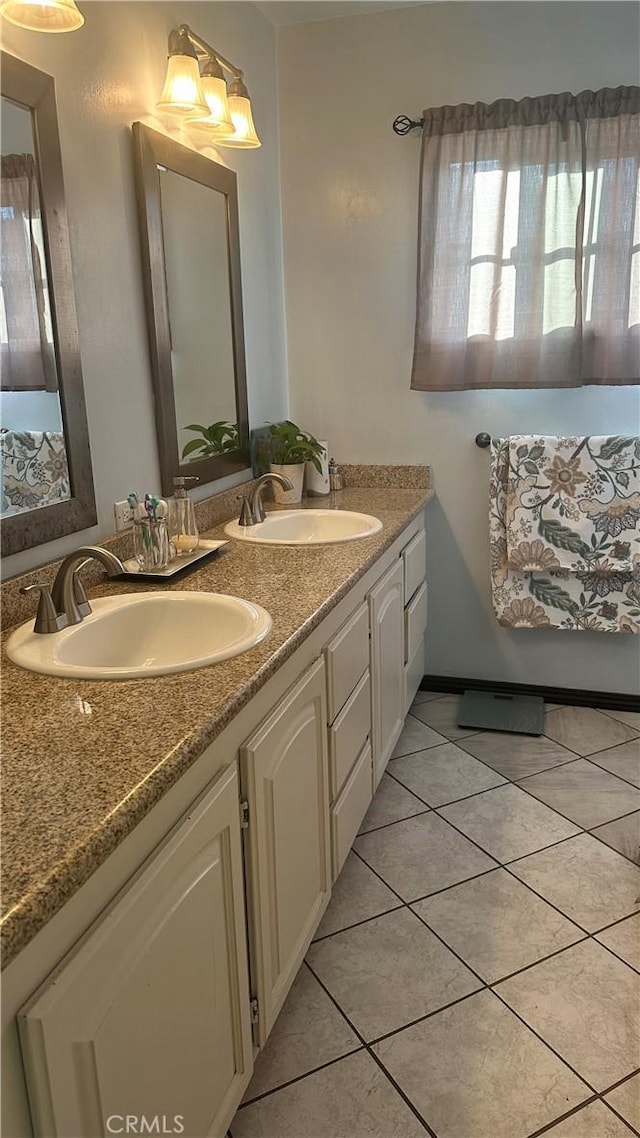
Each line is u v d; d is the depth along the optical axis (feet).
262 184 9.11
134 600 5.43
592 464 8.86
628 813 7.82
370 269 9.55
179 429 7.23
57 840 2.82
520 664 10.28
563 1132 4.66
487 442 9.58
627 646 9.85
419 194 8.90
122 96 6.15
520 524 9.08
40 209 5.18
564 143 8.30
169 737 3.58
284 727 4.91
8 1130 2.58
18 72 4.91
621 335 8.58
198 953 3.82
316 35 9.14
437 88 8.89
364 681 6.93
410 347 9.62
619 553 8.87
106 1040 3.00
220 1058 4.18
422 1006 5.59
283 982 5.07
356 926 6.38
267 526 7.97
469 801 8.10
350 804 6.61
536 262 8.57
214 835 3.93
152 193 6.53
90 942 2.89
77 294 5.71
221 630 5.27
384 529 7.68
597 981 5.75
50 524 5.44
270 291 9.50
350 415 10.05
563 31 8.44
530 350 8.77
